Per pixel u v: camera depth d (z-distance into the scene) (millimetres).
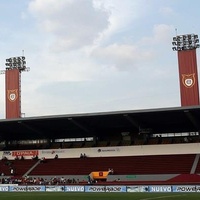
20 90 80438
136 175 60188
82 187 53000
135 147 67000
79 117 62188
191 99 66062
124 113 59312
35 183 59969
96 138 73312
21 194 48344
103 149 68812
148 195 42500
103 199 39000
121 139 72312
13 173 68125
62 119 63938
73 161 68875
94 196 42719
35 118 63750
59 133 74500
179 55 68250
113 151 68125
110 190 51219
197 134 67625
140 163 64000
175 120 63156
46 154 72062
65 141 75562
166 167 61188
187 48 69750
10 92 80125
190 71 67062
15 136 77000
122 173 61938
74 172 65000
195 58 67250
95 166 65750
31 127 68750
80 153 69938
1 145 78750
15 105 79312
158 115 60062
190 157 62562
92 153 69312
